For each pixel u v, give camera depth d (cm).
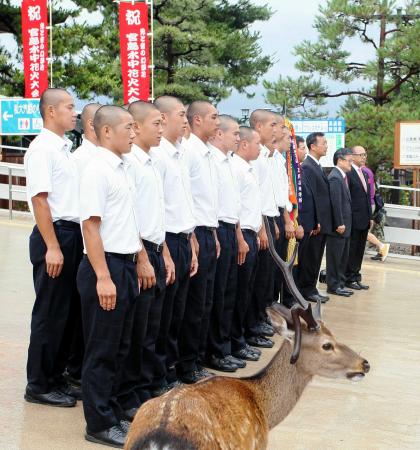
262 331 814
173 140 616
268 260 798
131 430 358
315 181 1027
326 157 1636
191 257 627
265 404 433
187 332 648
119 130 513
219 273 691
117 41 2562
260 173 815
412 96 2570
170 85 2577
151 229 564
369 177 1334
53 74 2294
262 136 824
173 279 593
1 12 2286
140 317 547
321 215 1026
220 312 693
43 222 553
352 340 848
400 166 1557
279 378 441
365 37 2523
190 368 652
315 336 447
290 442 550
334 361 447
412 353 805
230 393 396
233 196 700
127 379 557
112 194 512
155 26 2645
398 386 693
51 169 559
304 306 447
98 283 505
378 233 1503
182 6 2622
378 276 1297
